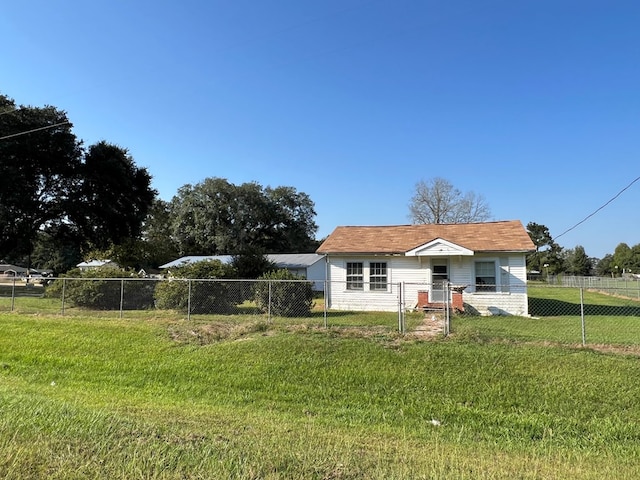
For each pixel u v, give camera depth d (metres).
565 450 5.03
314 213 63.97
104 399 6.59
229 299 16.23
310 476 3.36
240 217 53.34
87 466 3.32
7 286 34.72
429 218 51.91
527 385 7.25
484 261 18.38
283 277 16.16
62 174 31.70
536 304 22.95
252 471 3.35
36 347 10.32
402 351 8.97
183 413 5.83
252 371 8.32
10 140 27.72
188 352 9.63
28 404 5.18
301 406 6.71
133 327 12.00
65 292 17.06
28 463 3.34
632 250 76.06
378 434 5.30
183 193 55.34
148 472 3.26
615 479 3.96
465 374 7.75
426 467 3.82
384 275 19.55
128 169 34.66
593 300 26.47
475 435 5.59
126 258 37.97
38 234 36.06
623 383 7.15
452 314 16.09
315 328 11.29
